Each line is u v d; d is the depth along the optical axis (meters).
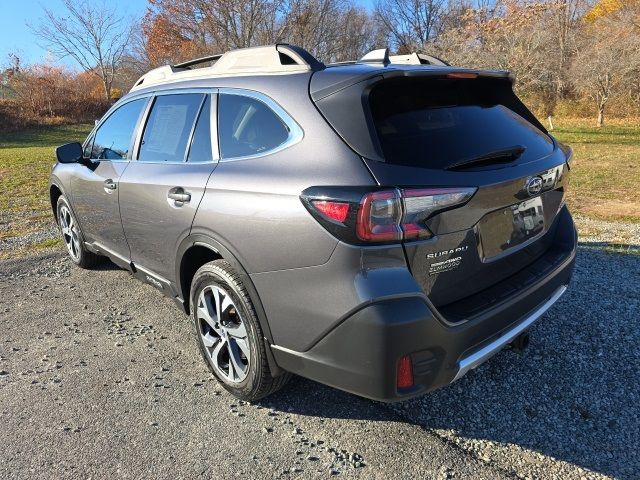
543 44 23.97
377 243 2.09
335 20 35.12
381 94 2.42
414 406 2.84
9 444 2.62
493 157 2.43
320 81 2.49
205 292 2.94
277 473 2.39
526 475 2.33
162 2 34.78
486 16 25.70
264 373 2.65
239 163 2.73
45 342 3.70
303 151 2.40
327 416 2.79
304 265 2.28
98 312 4.19
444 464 2.41
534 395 2.89
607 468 2.36
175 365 3.35
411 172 2.16
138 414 2.84
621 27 26.47
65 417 2.83
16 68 36.97
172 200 3.07
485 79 2.87
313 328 2.29
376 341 2.09
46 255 5.71
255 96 2.76
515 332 2.52
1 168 13.25
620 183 9.84
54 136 30.30
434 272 2.22
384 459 2.46
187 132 3.20
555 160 2.78
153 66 40.03
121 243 3.91
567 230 3.12
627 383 2.97
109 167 3.93
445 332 2.19
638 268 4.66
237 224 2.57
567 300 4.02
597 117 28.03
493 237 2.47
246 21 30.59
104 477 2.39
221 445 2.58
